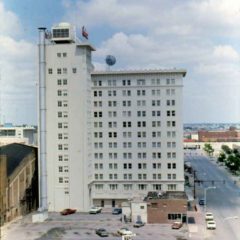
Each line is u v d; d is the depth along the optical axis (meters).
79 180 146.88
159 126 153.88
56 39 148.00
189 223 129.88
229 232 118.81
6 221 130.00
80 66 147.00
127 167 155.00
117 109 155.00
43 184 147.12
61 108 147.75
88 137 150.00
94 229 121.81
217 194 183.00
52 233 117.31
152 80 153.62
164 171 154.00
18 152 151.00
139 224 124.75
